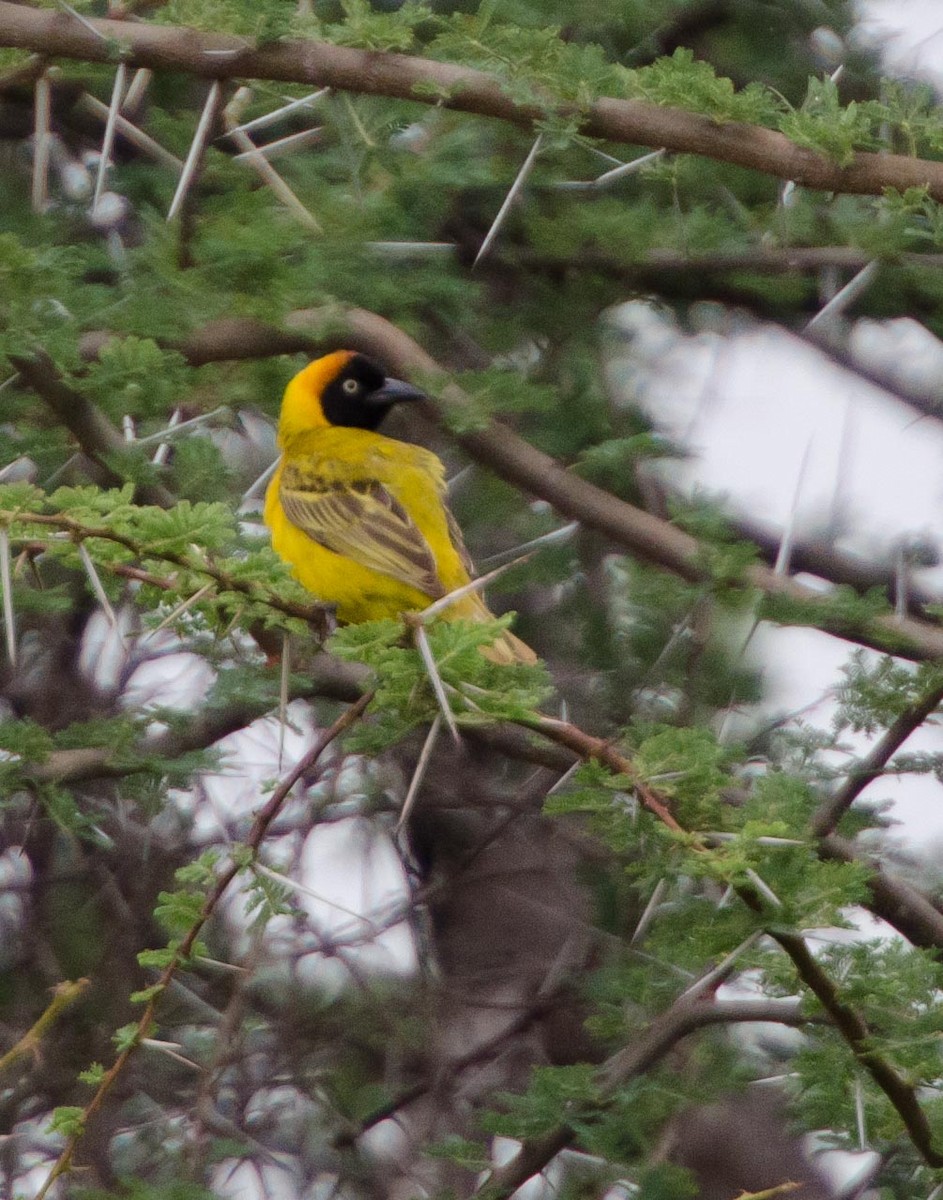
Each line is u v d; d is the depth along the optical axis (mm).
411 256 11469
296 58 9289
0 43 9227
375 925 13109
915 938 9555
